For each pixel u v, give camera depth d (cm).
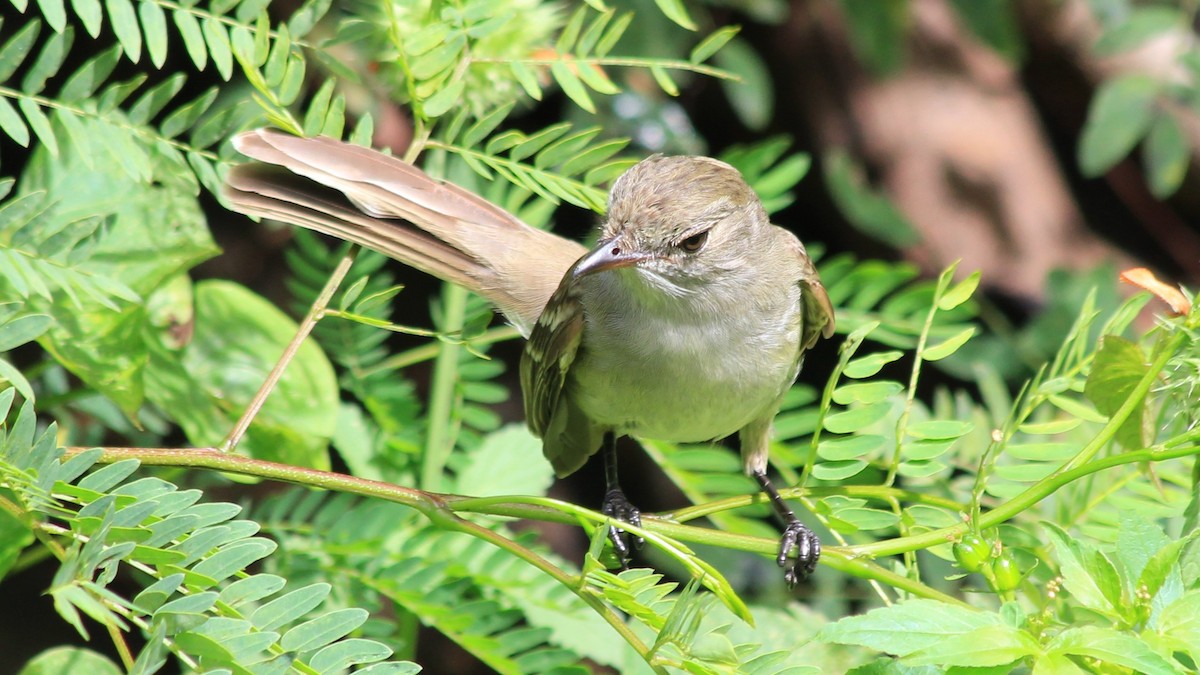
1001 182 1462
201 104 664
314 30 947
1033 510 776
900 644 485
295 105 980
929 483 828
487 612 739
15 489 502
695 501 877
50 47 601
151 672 448
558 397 856
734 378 818
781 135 1448
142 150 663
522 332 880
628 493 1377
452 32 695
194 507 509
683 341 805
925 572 972
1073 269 1374
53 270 582
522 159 736
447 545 783
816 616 817
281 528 777
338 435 902
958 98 1478
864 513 639
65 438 884
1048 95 1521
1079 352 698
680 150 1248
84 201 727
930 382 1328
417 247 834
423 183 838
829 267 923
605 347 816
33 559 689
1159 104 1262
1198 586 571
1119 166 1525
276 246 1262
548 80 802
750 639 776
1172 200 1512
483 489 892
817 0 1436
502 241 866
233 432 620
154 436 929
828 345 1356
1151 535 540
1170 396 643
